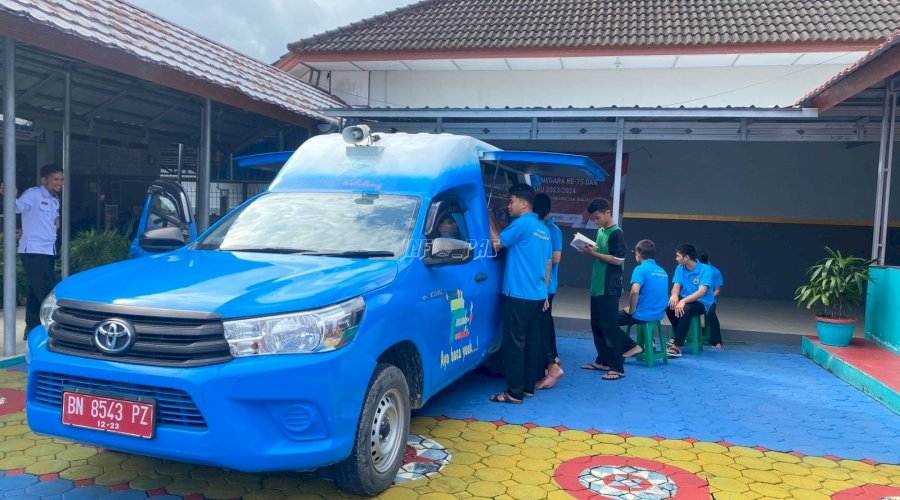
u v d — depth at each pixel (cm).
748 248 1332
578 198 1360
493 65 1339
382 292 399
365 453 379
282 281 371
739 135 980
